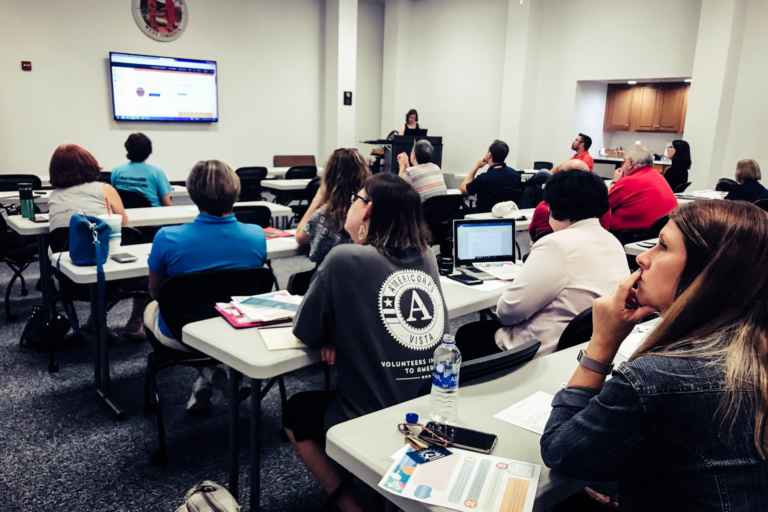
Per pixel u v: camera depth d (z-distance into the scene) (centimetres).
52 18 679
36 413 259
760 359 83
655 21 748
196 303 211
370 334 148
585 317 177
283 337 171
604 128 925
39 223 328
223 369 266
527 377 150
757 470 82
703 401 83
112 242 262
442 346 154
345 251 152
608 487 146
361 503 156
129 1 729
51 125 697
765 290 85
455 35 951
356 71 972
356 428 121
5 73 659
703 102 698
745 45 684
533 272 193
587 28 816
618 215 454
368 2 988
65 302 328
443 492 99
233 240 224
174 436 244
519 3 848
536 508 100
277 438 245
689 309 88
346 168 255
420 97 1013
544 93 877
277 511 198
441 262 288
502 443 116
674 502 86
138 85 747
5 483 209
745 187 520
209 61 803
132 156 443
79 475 215
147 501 202
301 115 918
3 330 356
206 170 217
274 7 860
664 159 836
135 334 344
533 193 604
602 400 90
